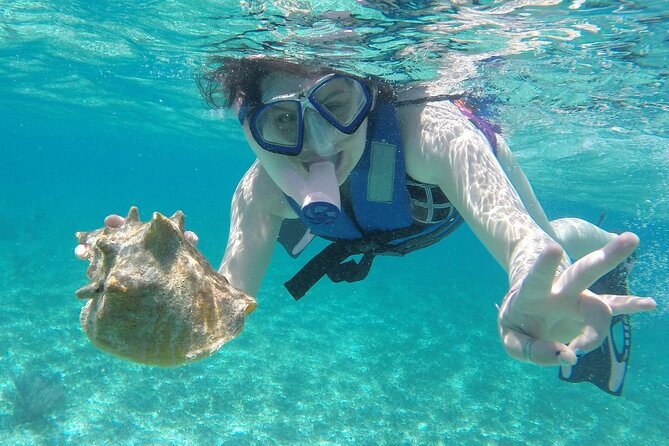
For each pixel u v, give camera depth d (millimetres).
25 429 1522
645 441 2043
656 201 4320
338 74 532
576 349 289
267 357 2334
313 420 1798
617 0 836
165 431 1590
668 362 3430
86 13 1657
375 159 579
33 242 4613
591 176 3627
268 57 539
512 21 925
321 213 521
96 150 12133
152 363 332
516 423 2029
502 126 1972
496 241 442
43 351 2045
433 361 2707
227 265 617
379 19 917
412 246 687
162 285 338
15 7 1773
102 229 417
